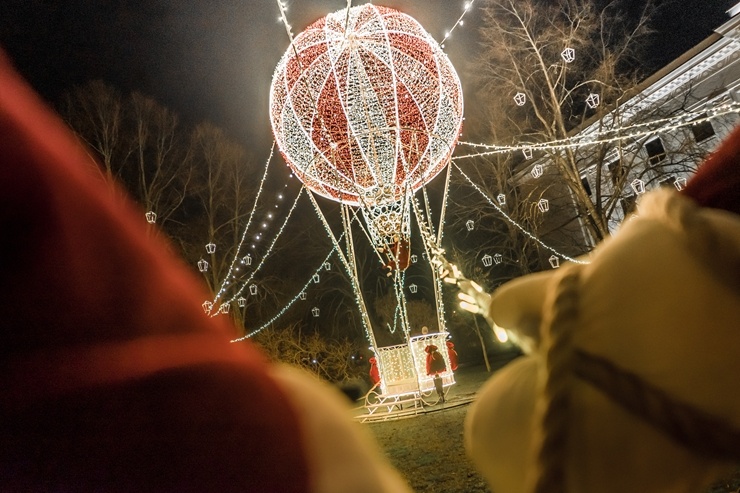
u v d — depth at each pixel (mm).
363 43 6543
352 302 22844
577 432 501
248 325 20281
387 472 432
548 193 18438
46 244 370
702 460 480
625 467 485
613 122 13750
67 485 345
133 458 354
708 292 474
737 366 458
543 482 500
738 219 527
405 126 6824
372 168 6547
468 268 20234
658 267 509
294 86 6672
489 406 661
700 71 17422
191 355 389
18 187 369
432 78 6723
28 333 359
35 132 394
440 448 6980
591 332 516
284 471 372
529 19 13227
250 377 407
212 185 18516
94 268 381
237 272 18984
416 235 19797
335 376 17406
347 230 9344
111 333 373
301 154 6945
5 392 349
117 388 361
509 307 679
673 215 533
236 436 373
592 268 567
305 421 406
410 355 11359
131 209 444
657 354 479
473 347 24688
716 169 613
